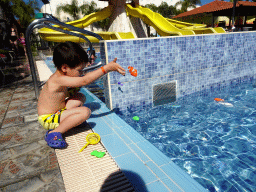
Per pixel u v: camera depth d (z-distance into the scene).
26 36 2.88
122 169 1.59
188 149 2.13
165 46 3.32
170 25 7.29
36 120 2.74
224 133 2.45
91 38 6.59
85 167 1.63
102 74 1.71
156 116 3.10
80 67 1.85
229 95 3.91
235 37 4.14
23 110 3.20
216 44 3.92
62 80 1.78
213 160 1.91
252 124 2.64
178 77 3.63
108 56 2.84
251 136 2.34
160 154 1.80
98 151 1.87
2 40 17.08
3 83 5.75
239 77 4.52
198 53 3.73
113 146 1.97
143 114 3.21
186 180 1.44
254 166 1.80
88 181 1.46
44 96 1.96
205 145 2.20
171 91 3.63
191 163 1.87
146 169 1.58
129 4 9.48
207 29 5.16
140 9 8.72
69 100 2.19
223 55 4.09
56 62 1.76
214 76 4.10
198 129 2.59
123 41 2.91
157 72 3.38
